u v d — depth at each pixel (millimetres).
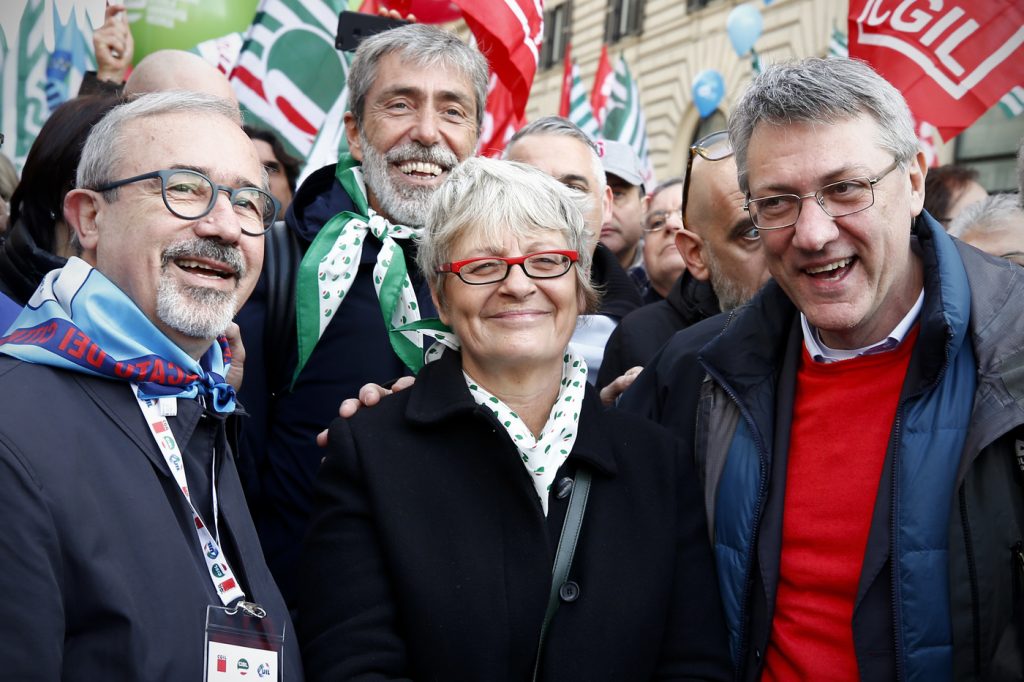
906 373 2104
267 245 2928
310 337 2805
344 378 2832
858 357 2211
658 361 2623
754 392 2285
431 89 3043
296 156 4699
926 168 2170
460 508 2082
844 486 2146
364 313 2889
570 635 2033
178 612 1715
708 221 3297
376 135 3059
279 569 2777
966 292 2064
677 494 2236
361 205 3027
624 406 2631
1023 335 1989
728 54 14984
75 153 2340
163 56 3619
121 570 1667
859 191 2029
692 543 2213
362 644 1980
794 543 2180
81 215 1941
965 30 3498
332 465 2154
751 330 2336
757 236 3227
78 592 1625
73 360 1734
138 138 1896
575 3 19203
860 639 2041
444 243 2176
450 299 2189
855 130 2031
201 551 1858
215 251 1907
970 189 4496
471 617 1996
